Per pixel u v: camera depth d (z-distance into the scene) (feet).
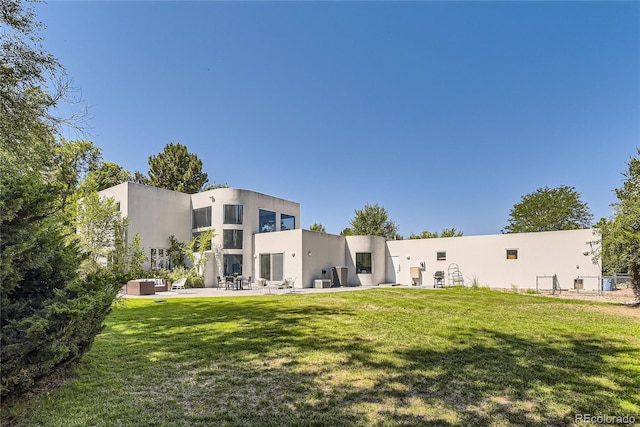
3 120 20.38
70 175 77.97
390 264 79.05
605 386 12.76
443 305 35.22
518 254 63.21
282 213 85.97
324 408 10.96
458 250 69.92
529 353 17.19
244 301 39.86
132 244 61.05
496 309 32.30
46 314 11.00
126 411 10.66
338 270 71.77
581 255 57.00
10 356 10.14
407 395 12.00
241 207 75.05
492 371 14.48
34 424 9.70
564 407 10.98
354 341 19.79
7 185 10.91
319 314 29.60
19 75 20.47
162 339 20.33
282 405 11.18
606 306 34.55
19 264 11.16
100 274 14.93
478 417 10.29
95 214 58.85
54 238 12.84
